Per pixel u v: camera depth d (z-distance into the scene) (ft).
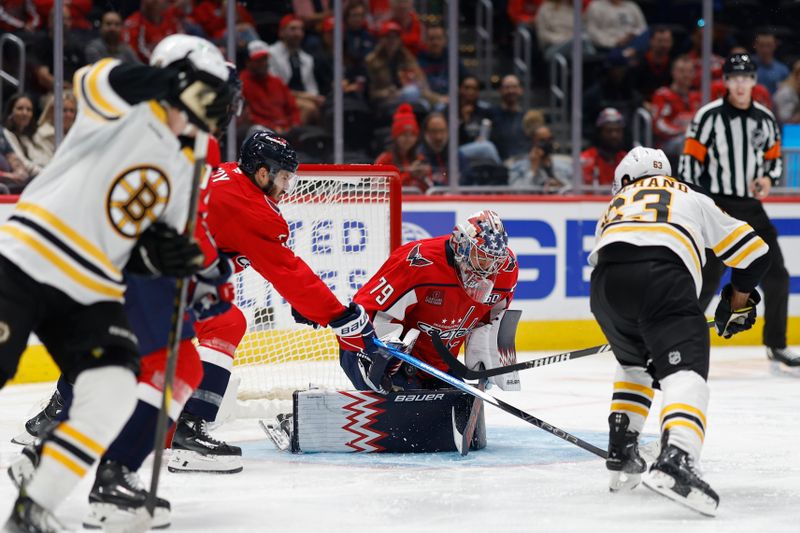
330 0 104.53
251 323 61.72
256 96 97.55
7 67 88.89
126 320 29.12
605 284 37.01
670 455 33.50
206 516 34.65
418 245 45.96
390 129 102.58
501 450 47.50
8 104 79.92
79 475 27.96
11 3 91.04
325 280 61.82
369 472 42.27
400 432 46.34
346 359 47.26
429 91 104.99
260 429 53.93
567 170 104.68
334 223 61.67
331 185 61.67
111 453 31.40
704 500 33.32
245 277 61.21
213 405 42.57
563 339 90.84
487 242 43.93
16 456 45.83
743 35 121.29
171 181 28.86
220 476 41.42
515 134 102.73
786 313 77.20
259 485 39.75
